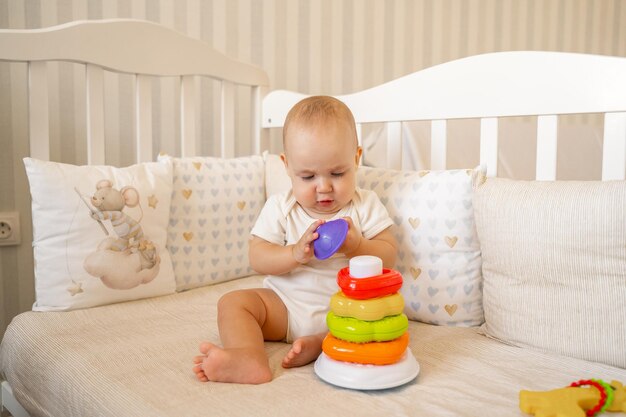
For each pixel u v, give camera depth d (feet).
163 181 4.25
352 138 3.24
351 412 2.34
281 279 3.42
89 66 4.45
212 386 2.64
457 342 3.28
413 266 3.75
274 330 3.30
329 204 3.31
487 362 2.96
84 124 5.41
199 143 5.99
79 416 2.71
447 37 7.55
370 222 3.53
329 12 6.61
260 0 6.16
